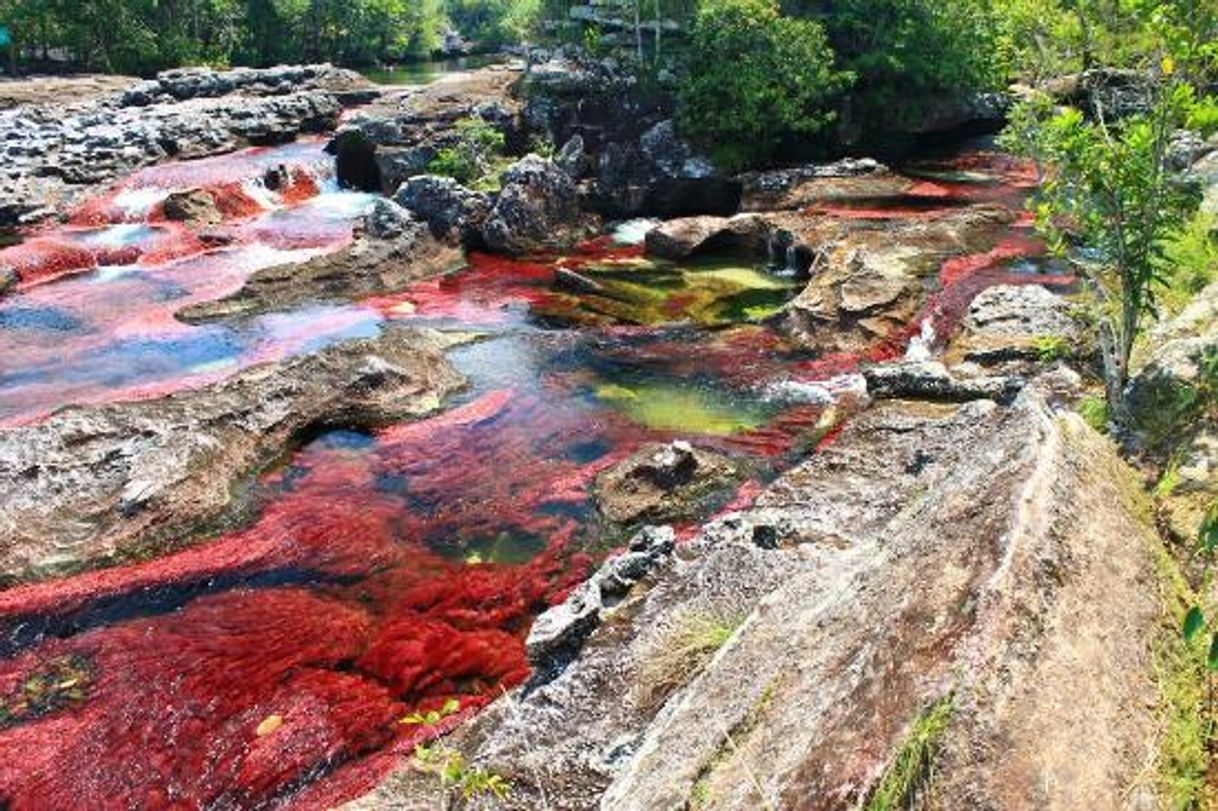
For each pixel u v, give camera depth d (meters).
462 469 12.77
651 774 4.30
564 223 25.38
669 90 31.97
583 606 7.96
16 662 9.25
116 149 28.45
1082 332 13.53
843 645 3.86
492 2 82.06
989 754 2.91
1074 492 4.08
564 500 11.91
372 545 11.09
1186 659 3.55
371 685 8.88
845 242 20.56
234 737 8.23
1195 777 3.11
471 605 10.04
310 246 23.88
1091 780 2.91
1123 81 18.84
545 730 6.57
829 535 8.75
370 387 14.28
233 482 12.35
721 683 4.77
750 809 3.31
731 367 15.90
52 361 16.89
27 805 7.57
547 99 32.44
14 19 47.84
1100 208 8.26
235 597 10.24
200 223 25.14
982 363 13.62
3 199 24.38
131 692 8.80
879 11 33.81
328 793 7.57
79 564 10.71
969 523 3.96
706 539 8.96
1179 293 9.73
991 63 34.34
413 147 28.94
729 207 28.47
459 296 20.73
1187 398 6.17
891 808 2.90
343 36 64.31
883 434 11.23
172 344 17.75
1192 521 4.58
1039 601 3.41
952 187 27.91
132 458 11.94
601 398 14.88
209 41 57.22
